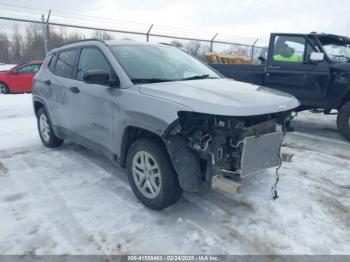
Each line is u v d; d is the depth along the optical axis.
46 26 12.18
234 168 3.20
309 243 2.87
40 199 3.71
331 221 3.22
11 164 4.86
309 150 5.60
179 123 2.93
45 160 5.03
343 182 4.17
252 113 2.90
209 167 3.06
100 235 3.01
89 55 4.32
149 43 4.57
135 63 3.87
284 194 3.79
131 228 3.11
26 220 3.27
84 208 3.49
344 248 2.80
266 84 7.04
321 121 8.23
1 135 6.57
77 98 4.33
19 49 14.93
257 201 3.62
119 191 3.90
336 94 6.10
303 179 4.25
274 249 2.79
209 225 3.15
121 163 3.72
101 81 3.64
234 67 7.46
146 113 3.13
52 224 3.19
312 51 6.36
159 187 3.25
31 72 13.45
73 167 4.71
